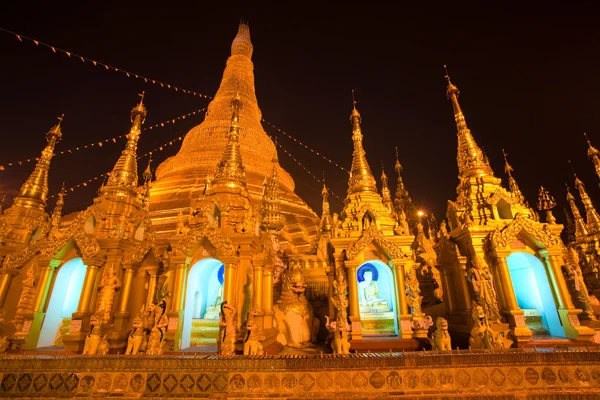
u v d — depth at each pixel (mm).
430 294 20453
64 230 16094
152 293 15594
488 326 12453
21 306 14562
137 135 19891
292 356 10719
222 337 12289
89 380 10539
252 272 14953
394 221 17656
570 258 14992
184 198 28875
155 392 10320
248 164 34812
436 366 10312
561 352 10359
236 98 20719
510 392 9883
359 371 10328
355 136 20766
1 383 10516
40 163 19828
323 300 19609
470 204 16172
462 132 19016
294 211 32500
